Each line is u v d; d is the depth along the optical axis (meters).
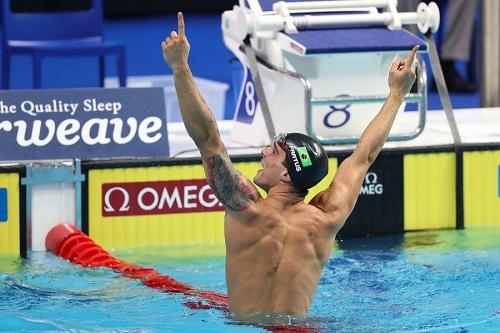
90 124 20.45
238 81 25.36
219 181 14.13
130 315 15.49
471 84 38.09
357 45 20.34
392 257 19.48
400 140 21.41
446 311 15.82
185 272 18.50
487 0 26.92
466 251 19.84
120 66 30.98
